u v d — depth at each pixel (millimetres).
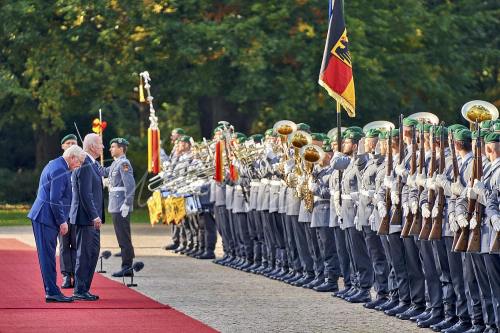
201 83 107000
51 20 109750
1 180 127312
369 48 107938
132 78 106750
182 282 55156
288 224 55125
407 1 113188
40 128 129750
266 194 58344
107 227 94938
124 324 40469
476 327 39812
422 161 41562
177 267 63031
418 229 41688
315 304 47281
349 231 48062
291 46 104000
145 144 116875
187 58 103875
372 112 112125
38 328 39375
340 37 51625
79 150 46312
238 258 63469
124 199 56250
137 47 106562
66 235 51250
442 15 116312
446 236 40562
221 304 46844
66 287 51375
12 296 47844
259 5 104875
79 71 106750
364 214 46594
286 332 39500
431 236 40625
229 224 64562
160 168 64938
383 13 109500
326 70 51281
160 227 96375
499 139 37812
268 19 105250
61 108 111750
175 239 73750
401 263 44281
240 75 104562
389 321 42875
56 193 45875
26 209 121500
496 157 37875
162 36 103625
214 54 104812
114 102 131750
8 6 107938
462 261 40188
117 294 49438
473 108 42875
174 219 67938
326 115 110438
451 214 38938
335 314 44344
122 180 56250
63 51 108688
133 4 104500
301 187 51938
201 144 67625
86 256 47188
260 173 58938
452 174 39969
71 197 46469
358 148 48656
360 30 104500
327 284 52000
